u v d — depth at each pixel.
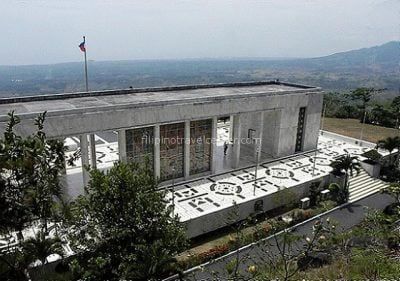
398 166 42.53
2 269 13.75
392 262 19.86
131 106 29.09
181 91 39.12
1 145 12.27
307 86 44.50
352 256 20.72
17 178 12.44
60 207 15.51
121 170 16.75
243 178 35.78
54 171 13.64
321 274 19.61
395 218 26.97
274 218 30.92
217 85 43.34
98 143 45.75
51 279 17.02
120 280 15.16
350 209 32.91
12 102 30.33
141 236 16.25
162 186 33.06
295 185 33.97
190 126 33.84
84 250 16.42
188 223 26.50
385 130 60.38
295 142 43.38
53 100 31.98
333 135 53.31
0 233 12.84
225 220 29.09
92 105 29.34
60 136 26.27
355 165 34.62
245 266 21.45
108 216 16.45
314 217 30.61
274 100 38.50
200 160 35.91
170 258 16.73
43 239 14.73
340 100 78.75
